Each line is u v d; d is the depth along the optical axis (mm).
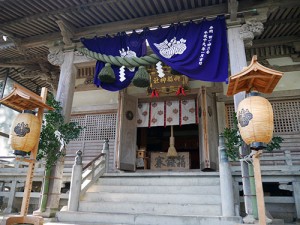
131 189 7246
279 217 7289
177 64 7066
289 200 7125
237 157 5789
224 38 7023
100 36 8297
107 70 7547
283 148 9320
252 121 3990
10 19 8055
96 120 11797
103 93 12141
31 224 4707
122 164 10180
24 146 4898
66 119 7680
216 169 9898
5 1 7281
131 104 11281
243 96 6293
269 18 8195
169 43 7355
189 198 6379
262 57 10281
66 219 6305
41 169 9078
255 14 7000
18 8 7602
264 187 9156
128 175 7820
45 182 6777
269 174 7336
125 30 8078
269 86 4316
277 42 9477
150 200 6629
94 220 6105
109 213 6066
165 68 10430
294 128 9523
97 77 7926
